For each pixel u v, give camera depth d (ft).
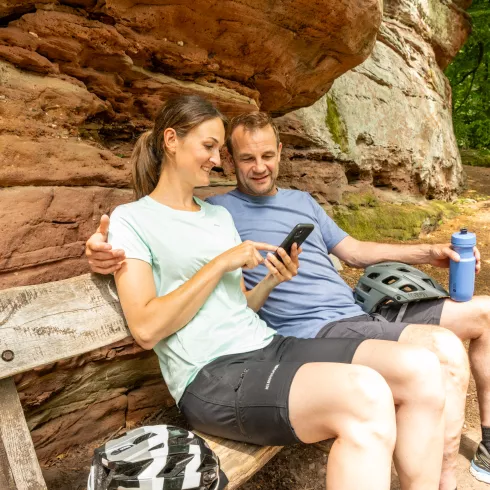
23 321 5.30
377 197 22.53
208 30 9.52
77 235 7.14
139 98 9.53
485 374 7.57
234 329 6.37
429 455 5.77
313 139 18.79
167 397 8.39
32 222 6.57
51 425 7.02
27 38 7.09
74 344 5.61
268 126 8.12
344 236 9.04
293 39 10.91
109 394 7.71
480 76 48.91
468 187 31.55
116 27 8.21
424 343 6.78
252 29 9.93
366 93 22.61
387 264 8.42
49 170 6.97
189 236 6.43
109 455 4.70
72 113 7.78
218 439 5.98
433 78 28.71
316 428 5.23
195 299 5.85
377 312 8.25
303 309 7.80
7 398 5.21
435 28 28.60
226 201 8.46
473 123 47.55
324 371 5.26
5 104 6.79
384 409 4.95
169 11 8.61
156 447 4.80
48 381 6.79
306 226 6.52
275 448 5.97
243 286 7.32
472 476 7.50
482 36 42.42
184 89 10.07
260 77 11.63
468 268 7.63
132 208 6.34
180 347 6.09
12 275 6.37
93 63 8.31
